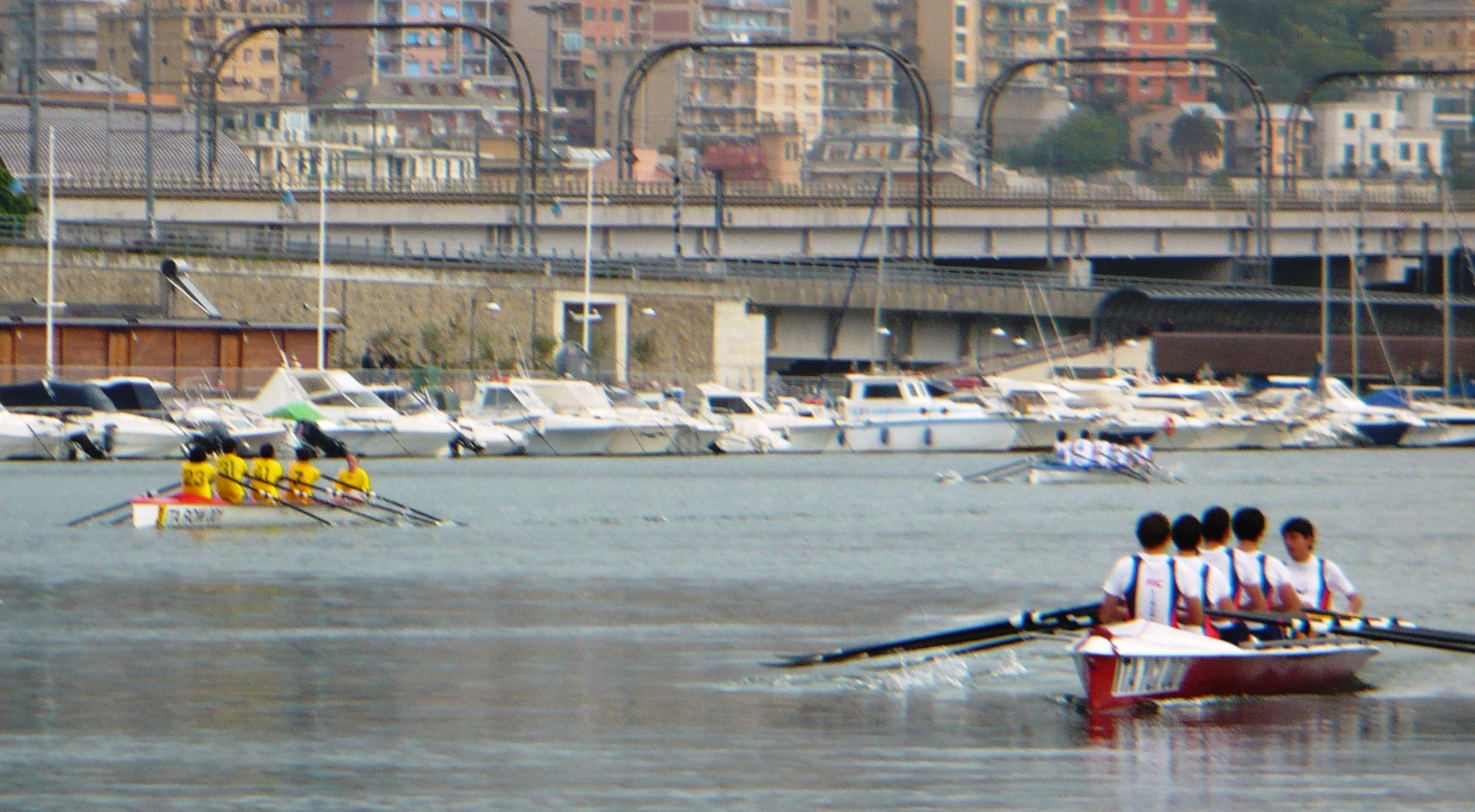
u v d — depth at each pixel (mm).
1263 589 108875
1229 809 88188
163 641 132500
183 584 163500
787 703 110250
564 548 198625
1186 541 107938
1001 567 185125
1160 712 106188
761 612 151000
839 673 119500
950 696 111750
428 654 128125
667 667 122875
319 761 96188
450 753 98125
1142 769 94625
